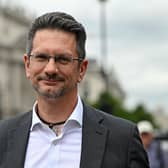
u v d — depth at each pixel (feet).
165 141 45.06
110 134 15.24
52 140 14.94
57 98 14.92
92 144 15.01
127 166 15.01
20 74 350.43
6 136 15.31
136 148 15.24
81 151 14.92
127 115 235.20
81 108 15.46
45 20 14.88
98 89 428.56
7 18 347.77
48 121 15.20
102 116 15.65
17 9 357.41
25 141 15.08
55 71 14.69
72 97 15.29
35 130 15.15
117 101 217.36
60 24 14.84
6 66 344.49
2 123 15.69
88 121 15.31
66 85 14.88
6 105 340.80
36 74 14.88
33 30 15.03
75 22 14.97
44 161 14.83
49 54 14.75
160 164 44.39
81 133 15.15
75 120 15.07
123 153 15.07
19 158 14.89
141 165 15.26
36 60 14.83
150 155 43.73
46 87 14.80
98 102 180.24
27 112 15.72
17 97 347.56
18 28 354.74
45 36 14.84
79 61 15.12
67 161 14.83
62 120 15.19
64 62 14.80
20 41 348.59
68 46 14.83
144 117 303.68
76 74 15.12
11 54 346.33
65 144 14.98
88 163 14.76
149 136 40.83
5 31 347.36
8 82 344.28
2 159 15.07
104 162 14.84
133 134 15.37
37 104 15.51
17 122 15.52
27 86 353.92
